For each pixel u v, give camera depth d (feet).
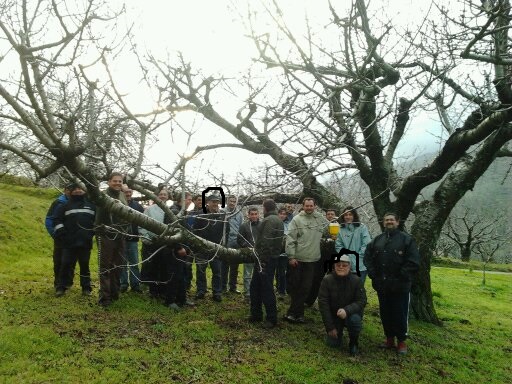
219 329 25.13
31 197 70.79
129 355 19.89
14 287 30.94
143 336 22.57
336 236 29.45
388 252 25.55
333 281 24.79
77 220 28.50
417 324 33.42
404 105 30.42
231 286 36.22
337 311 24.49
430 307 35.06
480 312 43.70
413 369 23.40
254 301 27.20
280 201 30.91
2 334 20.54
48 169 16.55
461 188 34.76
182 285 29.14
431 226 34.91
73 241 28.50
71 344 20.38
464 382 22.76
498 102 27.20
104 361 19.11
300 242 27.86
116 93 17.30
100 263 27.02
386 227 26.20
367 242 29.19
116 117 20.31
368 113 29.76
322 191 31.48
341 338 25.17
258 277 27.07
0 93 14.79
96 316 24.98
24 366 17.95
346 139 24.47
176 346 21.77
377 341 27.50
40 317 23.81
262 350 22.67
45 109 16.16
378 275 25.82
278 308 31.86
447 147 29.71
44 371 17.79
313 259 27.99
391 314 25.89
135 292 31.32
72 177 18.66
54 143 16.10
